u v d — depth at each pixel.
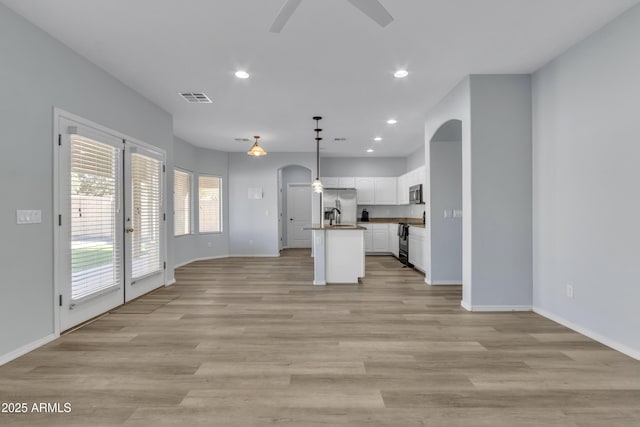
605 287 2.83
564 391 2.11
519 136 3.78
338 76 3.79
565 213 3.28
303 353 2.70
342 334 3.12
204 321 3.49
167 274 5.16
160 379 2.27
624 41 2.63
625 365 2.46
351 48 3.16
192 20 2.69
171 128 5.20
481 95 3.77
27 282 2.69
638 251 2.55
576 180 3.13
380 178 9.05
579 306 3.12
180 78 3.83
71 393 2.09
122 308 3.95
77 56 3.23
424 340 2.96
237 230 8.41
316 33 2.89
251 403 1.99
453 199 5.14
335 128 6.07
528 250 3.81
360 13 2.60
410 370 2.40
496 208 3.79
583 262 3.06
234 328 3.28
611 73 2.75
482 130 3.78
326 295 4.59
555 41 3.06
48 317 2.90
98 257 3.57
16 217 2.59
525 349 2.76
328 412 1.90
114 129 3.81
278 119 5.47
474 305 3.83
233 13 2.60
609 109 2.77
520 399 2.03
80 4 2.47
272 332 3.17
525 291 3.82
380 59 3.39
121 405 1.96
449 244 5.18
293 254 8.89
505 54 3.31
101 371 2.38
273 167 8.41
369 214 9.42
